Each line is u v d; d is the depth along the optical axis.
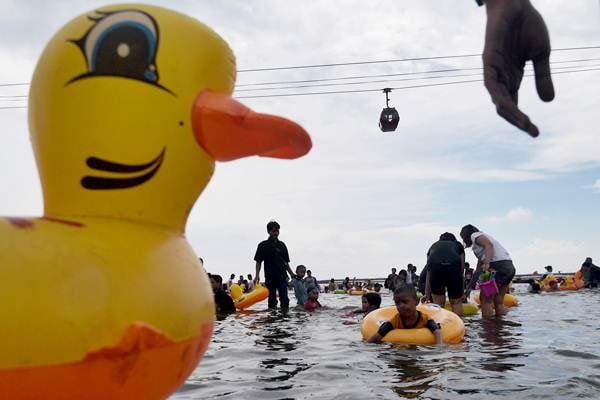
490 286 8.25
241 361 4.60
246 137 2.16
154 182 2.10
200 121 2.15
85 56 2.10
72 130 2.07
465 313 8.90
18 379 1.71
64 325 1.75
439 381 3.68
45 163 2.15
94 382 1.79
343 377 3.89
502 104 1.64
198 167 2.22
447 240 8.56
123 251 1.94
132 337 1.82
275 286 10.80
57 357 1.74
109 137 2.05
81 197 2.06
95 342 1.78
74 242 1.90
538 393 3.32
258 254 10.84
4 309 1.72
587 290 20.72
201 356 2.19
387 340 5.65
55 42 2.19
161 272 1.98
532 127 1.64
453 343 5.48
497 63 1.69
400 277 21.12
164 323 1.92
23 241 1.84
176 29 2.19
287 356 4.83
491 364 4.27
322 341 5.80
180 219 2.23
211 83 2.25
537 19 1.78
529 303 12.54
